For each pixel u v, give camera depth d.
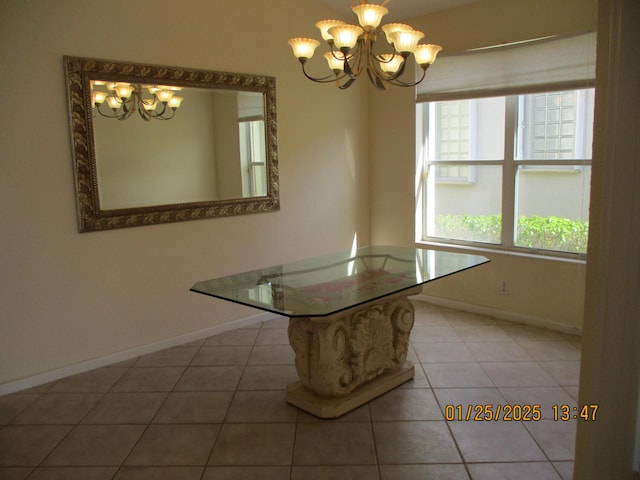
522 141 4.11
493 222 4.42
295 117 4.42
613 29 1.66
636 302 1.80
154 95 3.57
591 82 3.52
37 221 3.16
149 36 3.49
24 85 3.02
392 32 2.55
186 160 3.79
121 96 3.42
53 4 3.08
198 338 4.00
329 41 2.65
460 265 3.14
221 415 2.85
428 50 2.69
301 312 2.28
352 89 4.86
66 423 2.80
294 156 4.45
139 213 3.57
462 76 4.27
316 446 2.52
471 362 3.44
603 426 1.88
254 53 4.07
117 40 3.35
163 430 2.71
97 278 3.45
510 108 4.11
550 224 4.05
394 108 4.80
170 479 2.30
